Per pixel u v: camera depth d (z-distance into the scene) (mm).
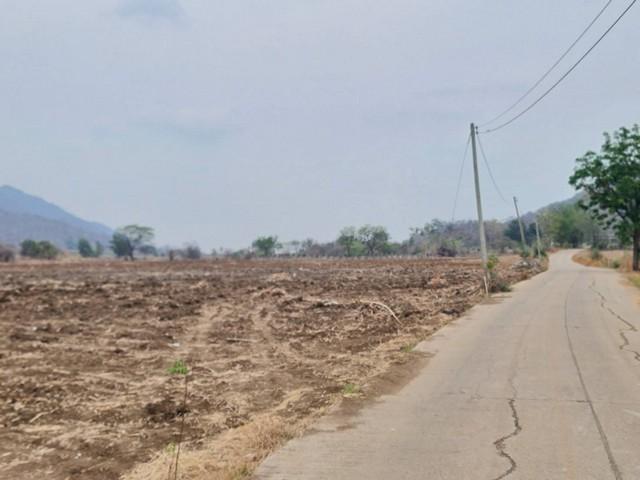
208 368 11906
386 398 8117
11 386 10531
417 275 43125
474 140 27828
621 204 43594
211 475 5422
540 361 10516
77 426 7961
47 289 32750
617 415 7066
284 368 11578
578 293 24578
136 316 21344
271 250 111688
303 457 5805
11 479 6125
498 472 5328
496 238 122375
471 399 7984
